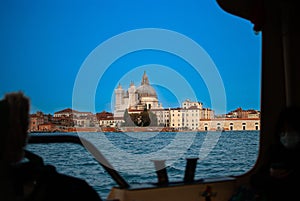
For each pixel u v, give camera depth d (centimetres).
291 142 362
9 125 211
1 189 210
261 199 358
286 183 349
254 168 432
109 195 342
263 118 443
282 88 451
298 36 436
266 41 446
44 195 224
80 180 239
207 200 365
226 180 386
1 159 211
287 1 434
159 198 340
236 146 2600
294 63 438
